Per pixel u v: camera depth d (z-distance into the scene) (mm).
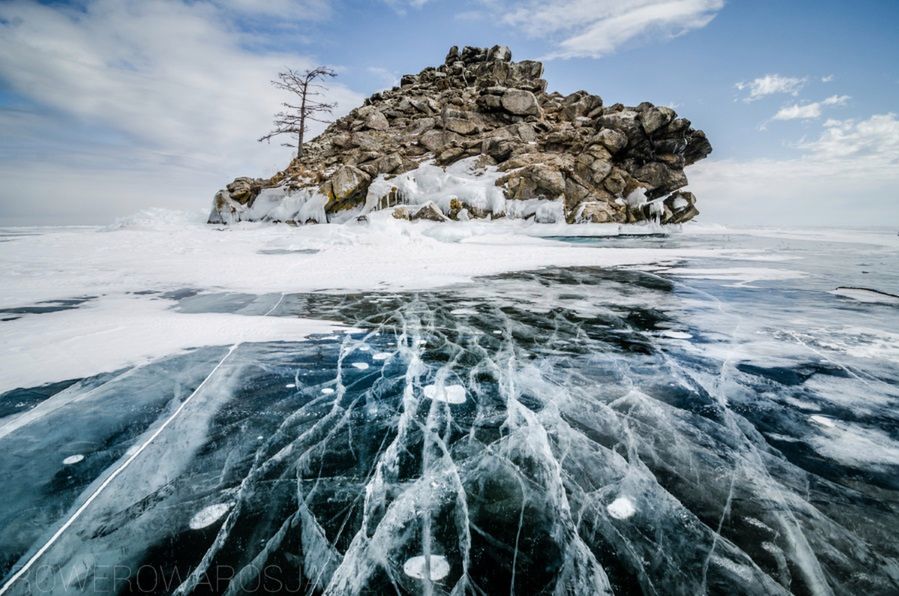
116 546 1476
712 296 6031
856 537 1550
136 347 3631
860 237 19969
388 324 4504
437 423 2383
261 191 22969
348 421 2402
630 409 2564
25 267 8133
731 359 3438
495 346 3787
